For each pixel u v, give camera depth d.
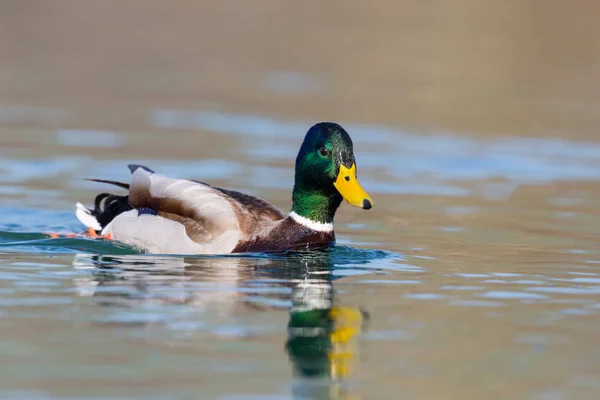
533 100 27.56
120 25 37.84
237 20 39.62
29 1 40.75
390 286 11.59
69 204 16.25
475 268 12.63
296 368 8.66
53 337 9.32
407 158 21.06
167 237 13.02
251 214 13.27
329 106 26.34
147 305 10.47
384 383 8.36
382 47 34.47
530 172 20.00
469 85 29.38
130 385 8.14
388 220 15.87
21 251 13.02
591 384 8.38
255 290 11.22
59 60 31.97
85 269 12.01
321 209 13.10
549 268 12.70
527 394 8.16
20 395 7.88
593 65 32.31
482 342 9.48
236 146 21.56
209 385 8.19
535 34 36.34
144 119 24.27
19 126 22.78
